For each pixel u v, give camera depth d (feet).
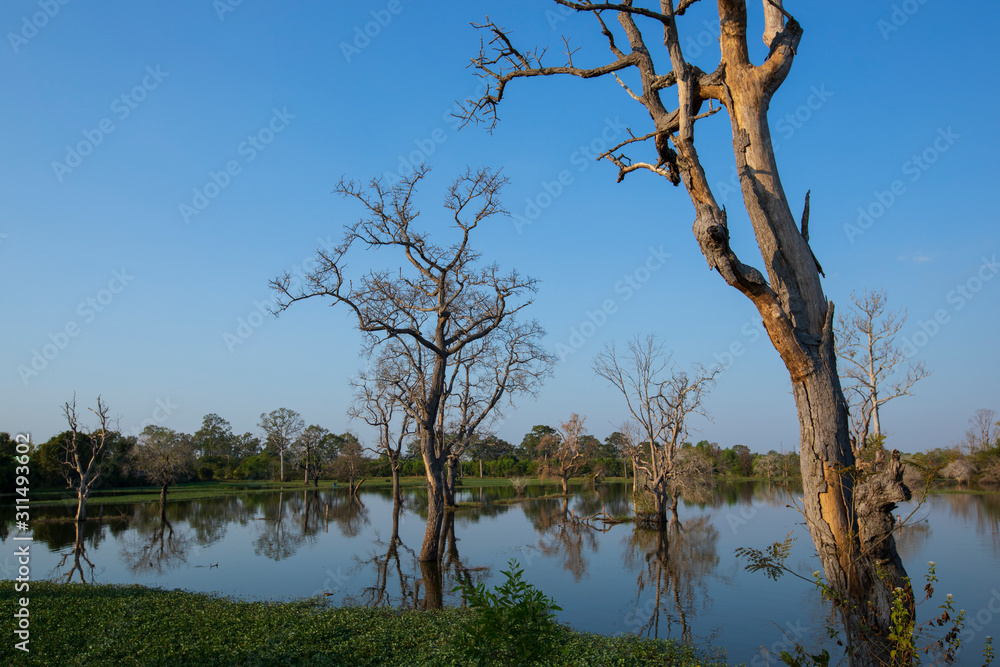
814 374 20.17
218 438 389.19
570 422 206.08
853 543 19.42
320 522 126.82
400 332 68.95
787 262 20.71
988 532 92.89
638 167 25.21
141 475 228.84
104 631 38.58
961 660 36.83
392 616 46.44
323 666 33.27
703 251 20.48
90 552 87.40
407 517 137.18
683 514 136.56
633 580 66.95
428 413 77.71
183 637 37.60
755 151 21.08
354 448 202.69
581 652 36.55
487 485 259.60
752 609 54.19
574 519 124.16
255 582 65.77
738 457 294.87
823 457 19.94
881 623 18.71
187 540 99.60
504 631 18.03
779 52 21.07
